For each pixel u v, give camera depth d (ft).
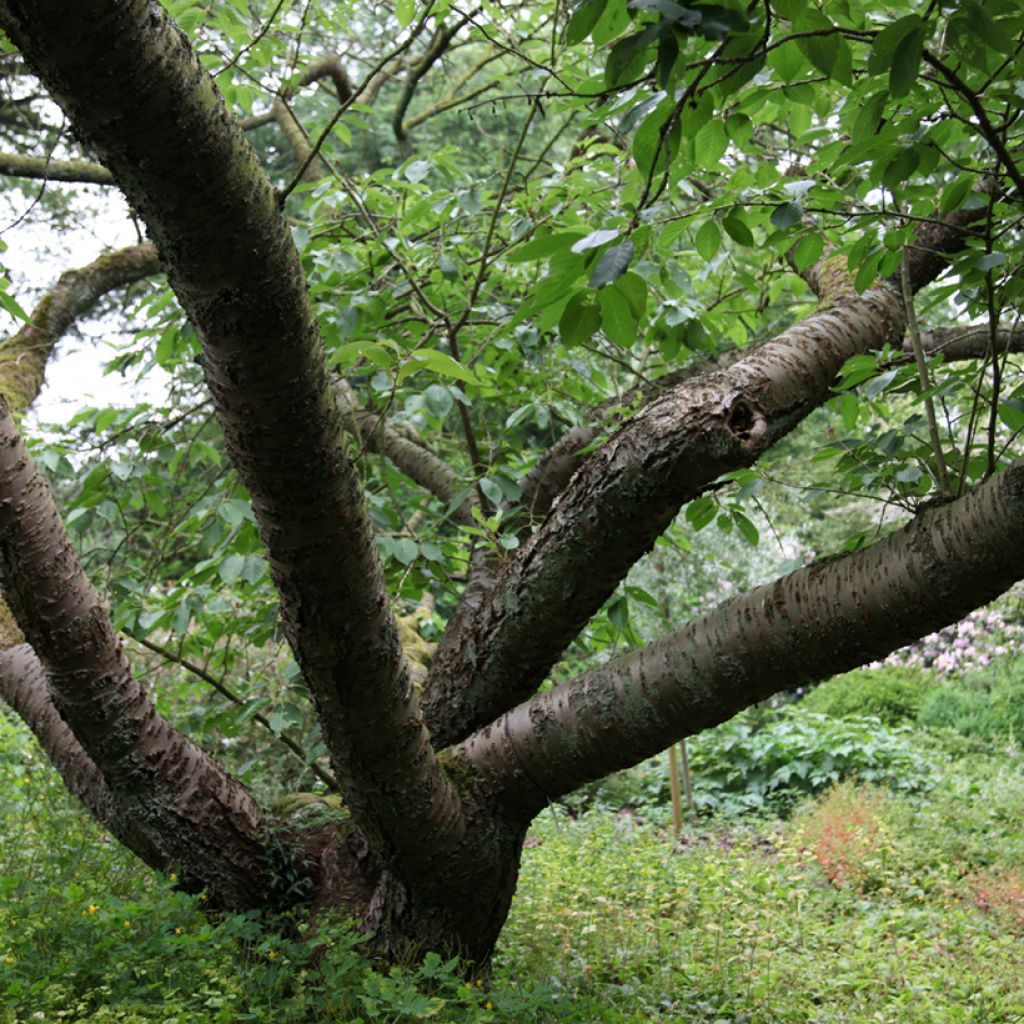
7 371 14.11
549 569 8.82
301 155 16.48
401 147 17.97
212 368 6.72
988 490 7.09
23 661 10.80
